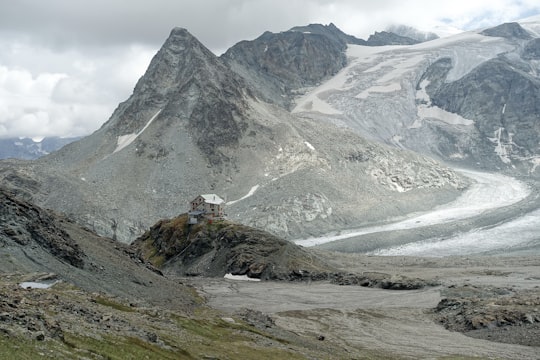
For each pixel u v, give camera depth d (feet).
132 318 179.73
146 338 148.36
